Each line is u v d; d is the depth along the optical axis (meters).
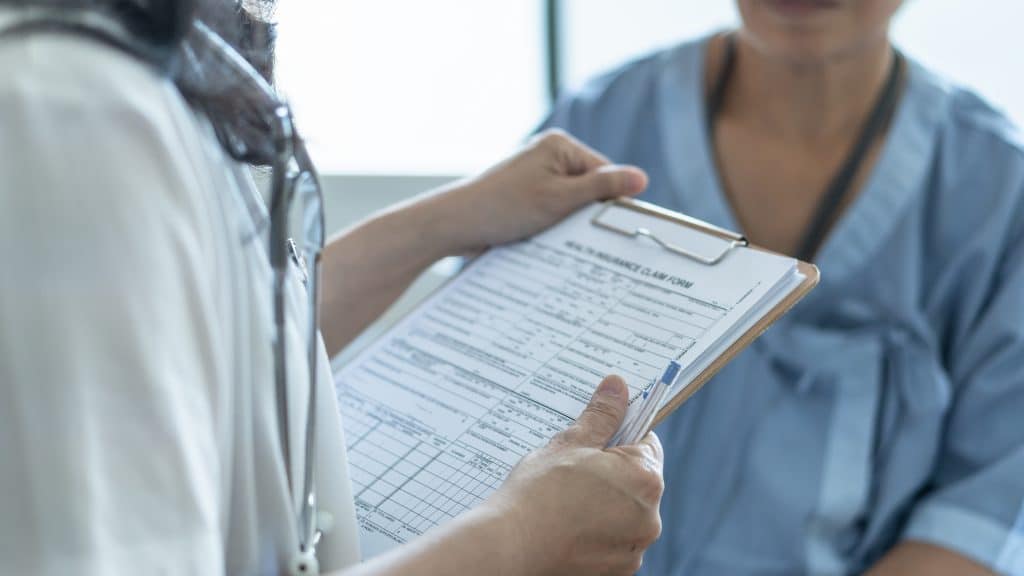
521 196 0.90
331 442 0.58
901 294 1.19
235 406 0.49
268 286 0.51
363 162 1.93
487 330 0.82
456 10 1.88
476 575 0.54
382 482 0.74
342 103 1.92
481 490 0.70
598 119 1.31
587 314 0.79
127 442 0.41
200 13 0.49
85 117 0.41
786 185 1.23
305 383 0.54
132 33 0.44
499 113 1.93
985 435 1.16
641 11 1.84
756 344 1.17
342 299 0.95
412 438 0.76
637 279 0.80
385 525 0.71
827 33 1.11
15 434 0.40
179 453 0.42
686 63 1.30
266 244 0.52
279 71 0.61
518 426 0.73
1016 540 1.09
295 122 0.51
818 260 1.19
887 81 1.22
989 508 1.11
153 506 0.42
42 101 0.41
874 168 1.19
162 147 0.43
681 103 1.27
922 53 1.71
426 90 1.92
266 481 0.52
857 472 1.14
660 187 1.27
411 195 1.88
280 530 0.53
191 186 0.44
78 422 0.40
